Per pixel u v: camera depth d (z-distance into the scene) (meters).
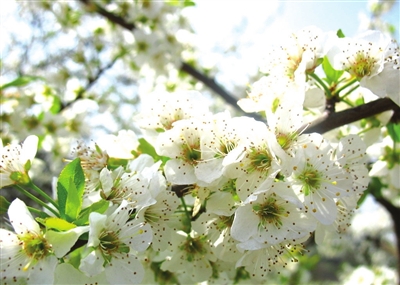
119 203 0.13
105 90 0.46
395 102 0.14
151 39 0.34
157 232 0.14
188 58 0.41
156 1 0.33
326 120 0.15
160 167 0.14
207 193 0.13
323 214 0.12
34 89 0.30
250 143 0.13
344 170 0.13
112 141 0.15
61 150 0.33
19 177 0.14
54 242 0.12
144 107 0.15
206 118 0.13
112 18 0.34
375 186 0.23
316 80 0.15
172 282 0.16
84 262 0.12
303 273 0.46
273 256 0.14
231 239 0.14
